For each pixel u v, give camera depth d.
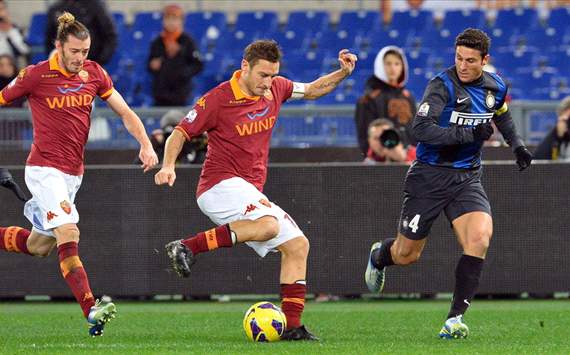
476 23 80.25
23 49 69.50
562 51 77.62
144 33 78.25
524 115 54.19
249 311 28.38
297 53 76.62
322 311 38.56
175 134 28.20
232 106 28.17
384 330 31.86
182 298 44.69
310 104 70.94
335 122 55.19
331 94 71.81
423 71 75.44
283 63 76.12
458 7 83.62
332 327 32.88
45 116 29.31
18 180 41.75
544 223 41.69
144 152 30.00
